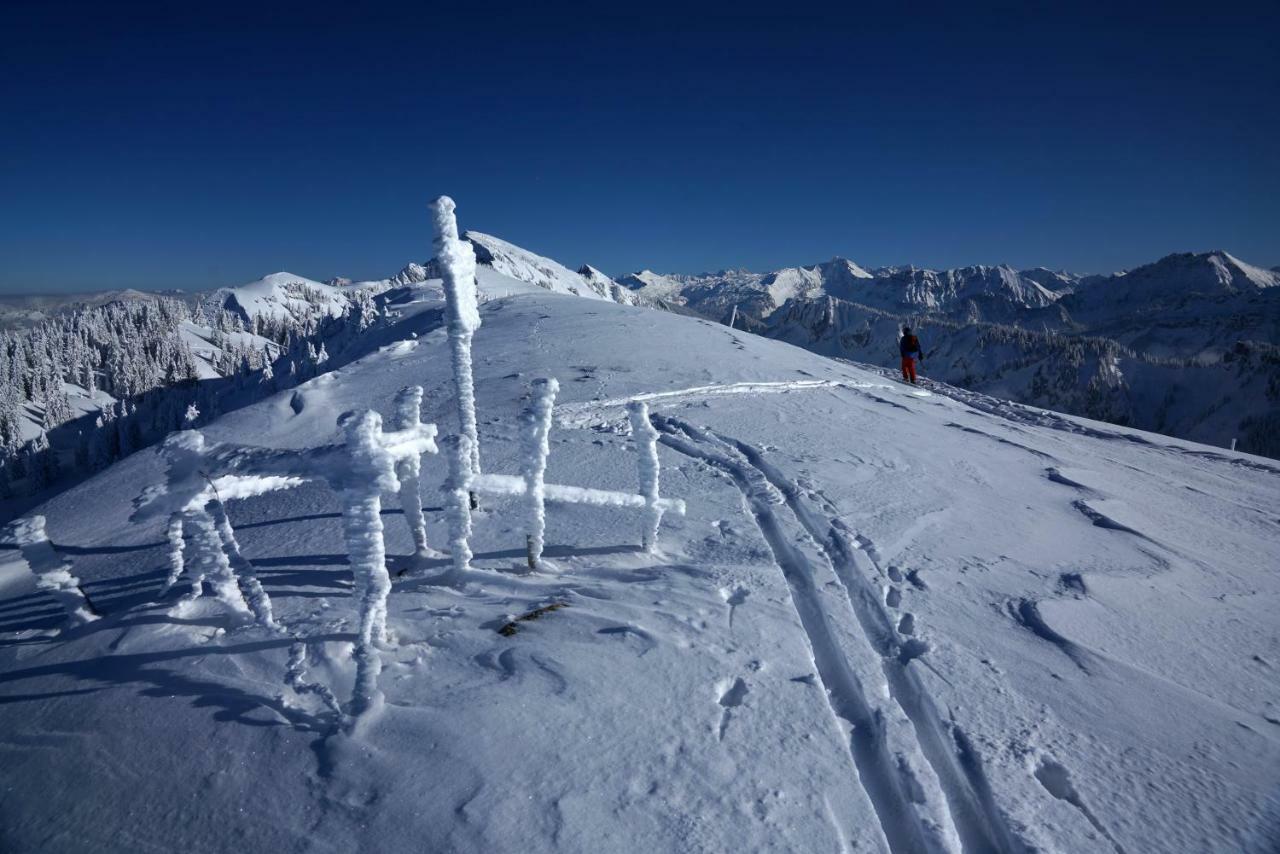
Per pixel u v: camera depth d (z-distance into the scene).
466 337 5.33
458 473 4.09
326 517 5.88
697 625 3.74
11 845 2.31
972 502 6.90
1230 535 6.64
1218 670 3.81
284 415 13.95
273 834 2.29
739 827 2.36
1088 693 3.46
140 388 96.94
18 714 2.97
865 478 7.49
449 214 5.02
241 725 2.79
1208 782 2.83
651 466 4.77
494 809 2.35
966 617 4.25
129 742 2.74
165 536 6.48
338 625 3.53
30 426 82.38
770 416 10.77
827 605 4.24
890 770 2.79
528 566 4.47
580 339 18.41
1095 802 2.68
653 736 2.78
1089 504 7.19
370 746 2.64
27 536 3.54
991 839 2.54
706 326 22.22
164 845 2.28
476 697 2.93
